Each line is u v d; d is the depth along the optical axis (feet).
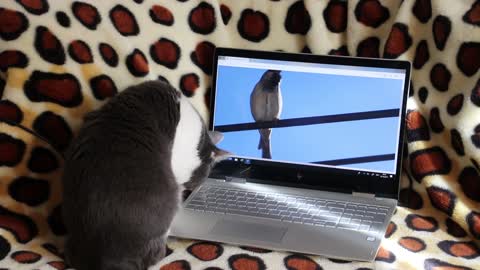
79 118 3.84
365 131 3.98
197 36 4.47
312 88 4.06
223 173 4.20
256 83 4.17
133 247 3.21
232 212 3.81
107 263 3.18
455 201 3.76
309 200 3.95
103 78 3.94
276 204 3.90
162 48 4.30
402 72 3.92
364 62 3.98
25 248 3.45
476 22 3.79
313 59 4.07
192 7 4.46
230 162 4.19
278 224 3.68
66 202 3.27
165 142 3.51
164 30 4.33
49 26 3.81
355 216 3.76
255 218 3.75
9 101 3.66
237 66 4.20
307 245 3.47
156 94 3.60
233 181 4.18
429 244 3.59
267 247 3.48
